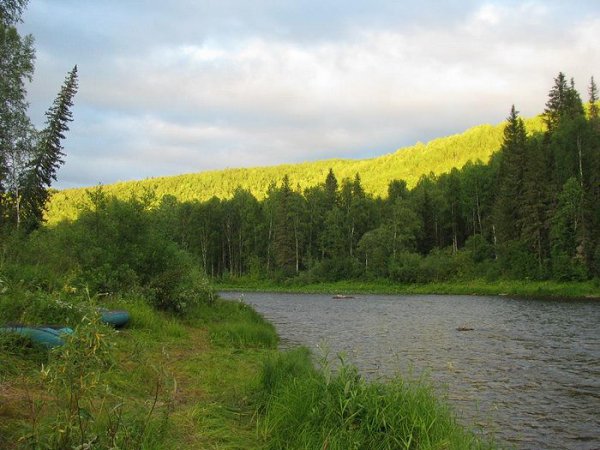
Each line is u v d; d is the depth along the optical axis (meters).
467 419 9.35
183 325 16.42
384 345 18.27
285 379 8.07
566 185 55.75
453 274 68.25
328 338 20.12
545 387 11.94
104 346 4.43
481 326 24.92
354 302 47.34
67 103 40.19
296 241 90.50
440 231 90.06
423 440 5.63
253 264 93.44
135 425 4.86
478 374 13.34
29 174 36.75
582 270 52.75
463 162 147.75
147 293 16.94
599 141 62.34
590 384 12.24
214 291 23.91
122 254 18.02
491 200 83.44
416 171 158.25
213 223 102.69
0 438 4.29
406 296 57.16
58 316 8.90
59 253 16.09
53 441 4.00
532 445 8.09
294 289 76.38
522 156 68.38
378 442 5.69
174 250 20.42
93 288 14.98
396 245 76.81
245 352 13.12
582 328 23.73
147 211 20.02
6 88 25.17
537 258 58.75
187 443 5.30
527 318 28.88
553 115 78.12
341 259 83.38
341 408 6.04
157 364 9.41
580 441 8.30
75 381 4.29
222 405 7.20
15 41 25.50
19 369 6.56
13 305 8.56
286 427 6.06
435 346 18.12
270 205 100.50
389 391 6.65
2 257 12.22
